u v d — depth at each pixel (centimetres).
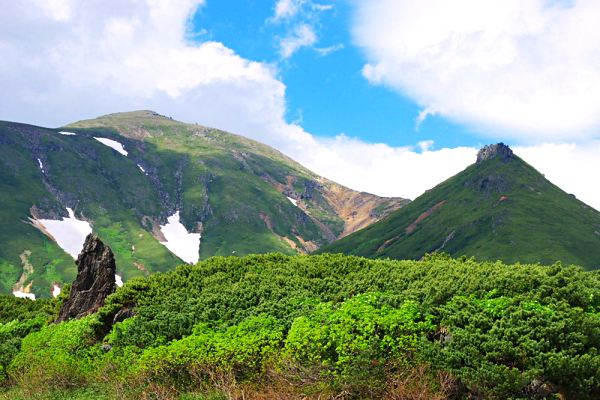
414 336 1219
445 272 1664
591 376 1021
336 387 1174
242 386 1315
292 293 1756
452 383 1120
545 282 1306
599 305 1258
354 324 1276
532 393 1048
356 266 2042
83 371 1647
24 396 1611
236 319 1616
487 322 1173
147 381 1427
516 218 19075
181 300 1852
